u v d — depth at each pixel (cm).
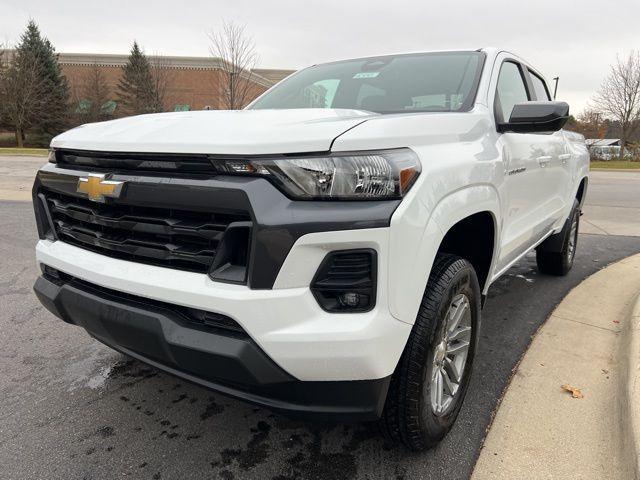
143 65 4038
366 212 171
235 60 2547
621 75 3816
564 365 309
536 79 420
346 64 357
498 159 255
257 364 174
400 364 199
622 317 389
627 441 221
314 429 249
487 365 314
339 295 175
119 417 259
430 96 287
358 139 177
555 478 211
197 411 265
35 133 4028
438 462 223
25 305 418
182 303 185
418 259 183
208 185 179
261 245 170
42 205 252
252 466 222
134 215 202
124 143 200
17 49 3919
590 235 761
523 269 545
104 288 216
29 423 253
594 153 3775
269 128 186
